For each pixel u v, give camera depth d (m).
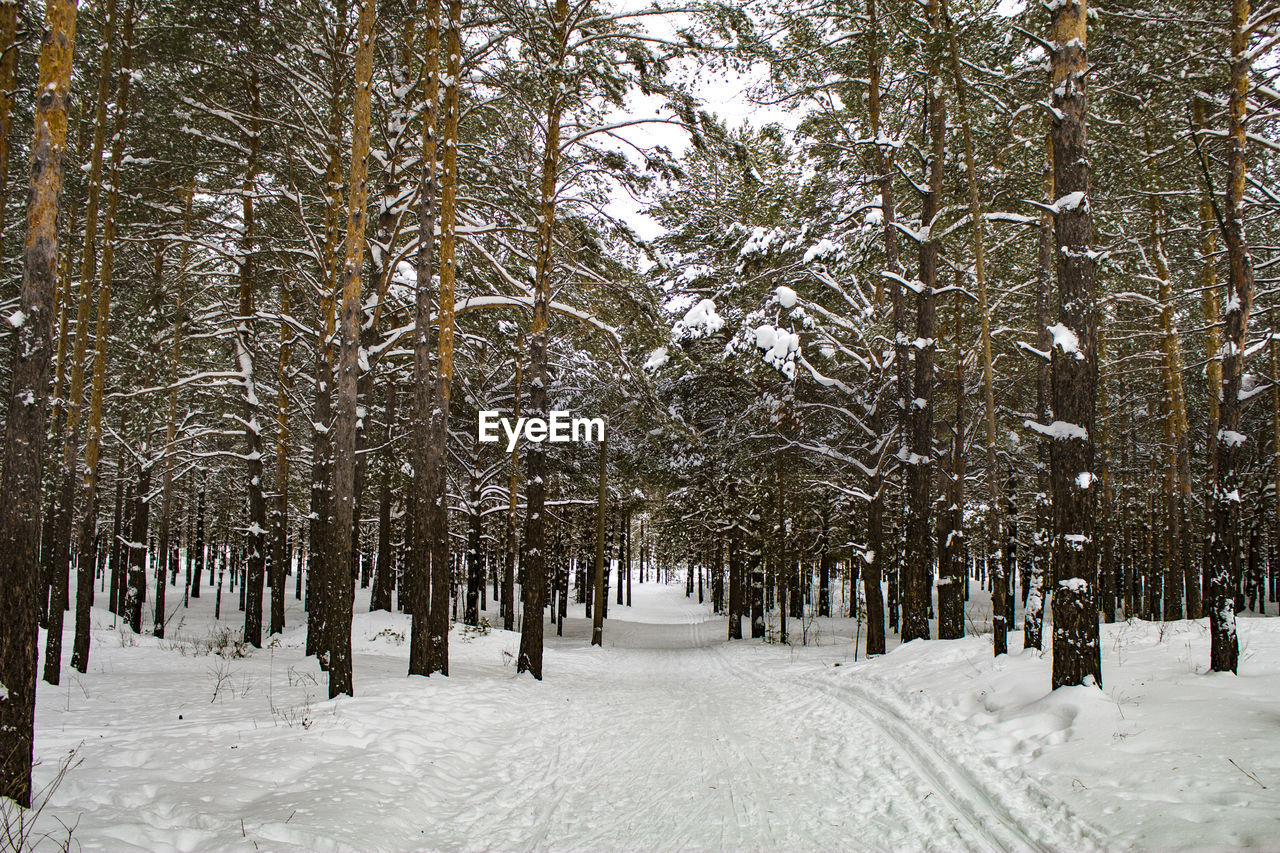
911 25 13.14
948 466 18.97
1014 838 5.04
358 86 10.72
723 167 23.22
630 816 5.96
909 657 12.73
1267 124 12.97
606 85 13.98
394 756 7.40
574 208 17.09
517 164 16.83
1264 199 12.67
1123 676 8.59
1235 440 8.74
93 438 14.57
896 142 14.92
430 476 13.09
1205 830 4.45
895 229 15.95
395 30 14.93
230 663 15.48
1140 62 12.14
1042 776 6.00
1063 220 8.41
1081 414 8.12
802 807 6.03
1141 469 26.75
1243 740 5.81
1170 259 17.44
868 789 6.41
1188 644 10.20
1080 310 8.23
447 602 13.49
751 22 13.30
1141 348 22.64
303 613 35.69
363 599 34.91
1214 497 8.76
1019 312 17.42
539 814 6.11
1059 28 8.55
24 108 12.45
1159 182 14.53
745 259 17.50
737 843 5.25
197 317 19.81
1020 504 29.16
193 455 21.78
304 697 10.72
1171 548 21.12
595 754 8.22
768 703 11.58
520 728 9.61
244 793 6.02
